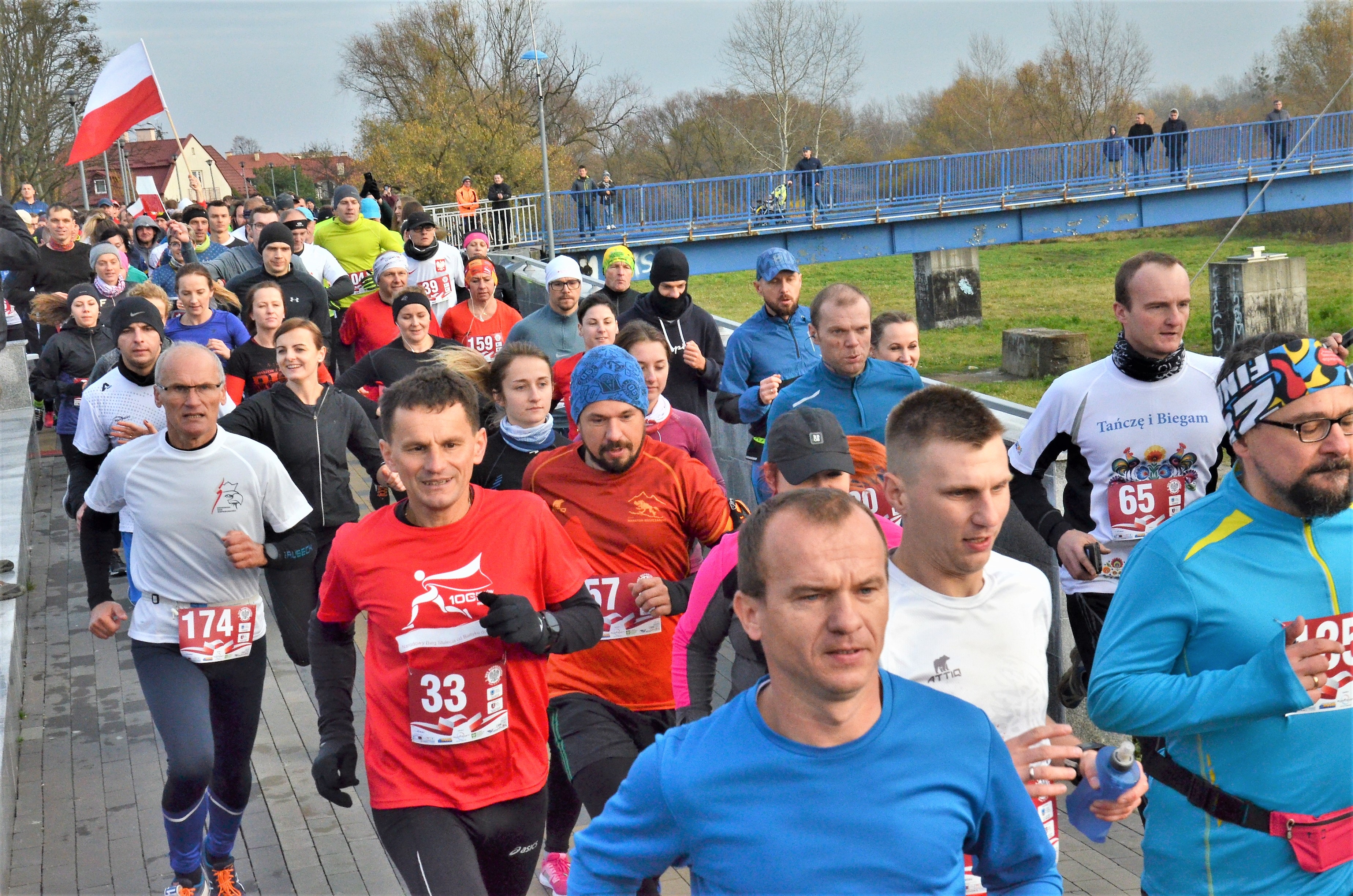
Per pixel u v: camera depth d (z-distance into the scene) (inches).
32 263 383.2
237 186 2883.9
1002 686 99.7
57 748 210.5
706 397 282.5
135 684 239.9
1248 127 1279.5
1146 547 98.3
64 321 388.2
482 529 118.2
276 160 2910.9
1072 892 146.6
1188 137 1270.9
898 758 71.7
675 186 1163.3
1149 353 154.4
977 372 995.9
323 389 222.5
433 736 114.3
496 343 337.4
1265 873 95.9
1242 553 95.3
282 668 244.8
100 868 167.8
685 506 143.9
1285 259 1015.0
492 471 181.5
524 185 1497.3
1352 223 1403.8
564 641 117.5
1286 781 94.9
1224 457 162.6
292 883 161.5
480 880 109.7
